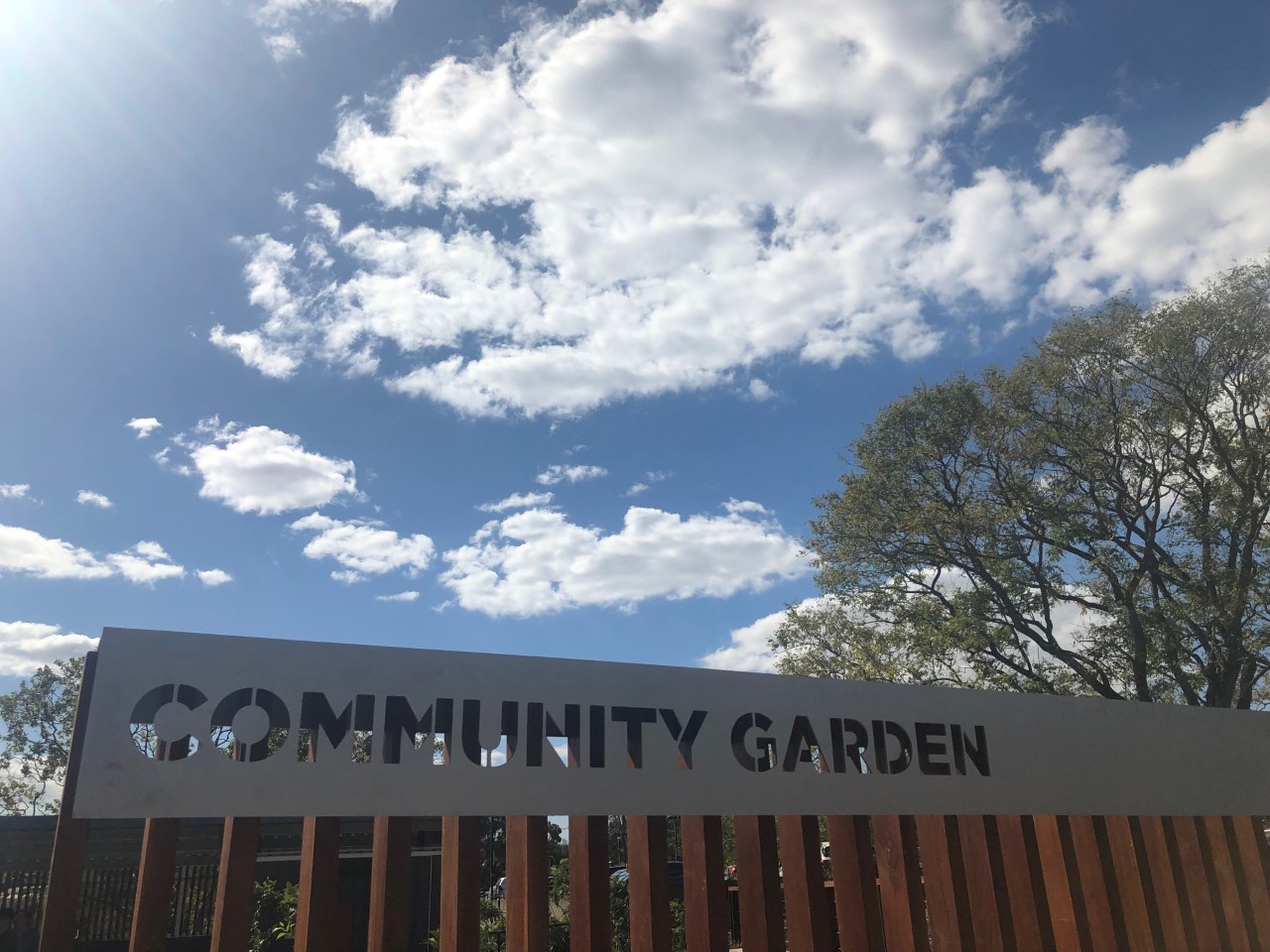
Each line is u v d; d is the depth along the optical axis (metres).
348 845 12.62
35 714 33.94
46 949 3.54
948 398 22.66
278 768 4.01
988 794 5.84
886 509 23.52
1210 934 6.40
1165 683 20.95
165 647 3.97
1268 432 20.38
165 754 3.85
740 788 5.02
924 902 5.40
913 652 22.03
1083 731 6.37
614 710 4.79
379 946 4.03
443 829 4.43
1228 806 6.78
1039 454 21.70
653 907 4.68
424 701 4.36
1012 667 22.33
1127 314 21.00
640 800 4.72
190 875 12.09
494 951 9.27
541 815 4.49
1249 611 19.92
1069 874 5.99
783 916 5.04
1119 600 21.17
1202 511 20.61
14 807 33.78
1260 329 19.67
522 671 4.62
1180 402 20.72
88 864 11.58
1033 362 22.12
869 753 5.50
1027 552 22.28
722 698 5.12
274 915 11.88
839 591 23.75
